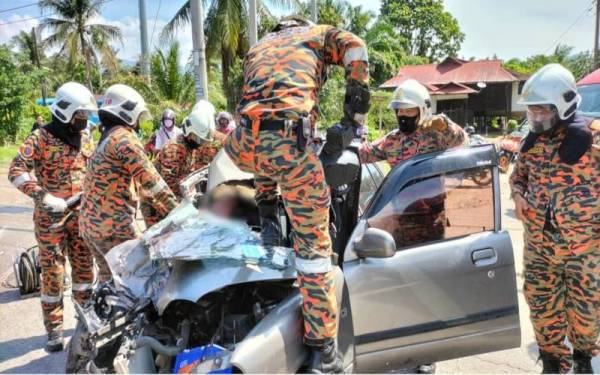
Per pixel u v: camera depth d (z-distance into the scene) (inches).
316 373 91.7
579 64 1619.1
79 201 153.3
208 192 119.6
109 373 101.4
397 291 108.7
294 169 91.5
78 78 1711.4
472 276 113.8
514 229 295.7
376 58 1539.1
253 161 95.3
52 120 156.9
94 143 173.8
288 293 102.7
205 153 203.5
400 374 137.0
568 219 116.1
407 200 115.8
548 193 118.8
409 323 109.8
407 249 113.2
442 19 2341.3
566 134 113.9
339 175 98.5
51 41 1465.3
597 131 115.6
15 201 408.8
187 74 838.5
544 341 127.6
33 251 204.2
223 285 94.3
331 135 97.3
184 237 103.9
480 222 118.9
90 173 133.5
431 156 118.3
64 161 155.3
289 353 91.8
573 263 118.3
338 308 100.3
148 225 177.5
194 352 92.4
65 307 191.9
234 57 903.7
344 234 119.0
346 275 105.8
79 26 1462.8
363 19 1534.2
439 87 1519.4
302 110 91.5
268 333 89.6
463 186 118.5
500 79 1552.7
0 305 194.4
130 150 128.2
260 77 95.8
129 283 107.2
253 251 100.3
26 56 1485.0
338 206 118.6
